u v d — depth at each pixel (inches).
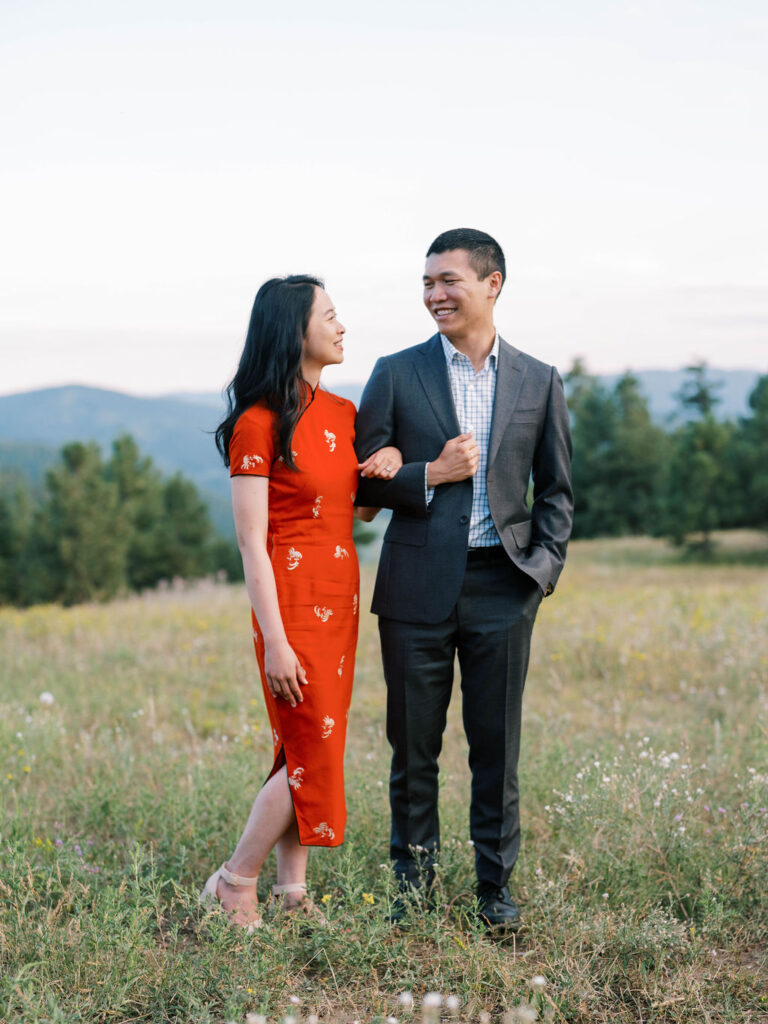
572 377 2546.8
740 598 499.8
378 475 125.9
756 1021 104.7
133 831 155.5
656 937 114.7
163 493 1988.2
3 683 287.7
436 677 128.6
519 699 128.5
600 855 138.0
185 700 268.1
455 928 125.6
